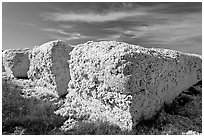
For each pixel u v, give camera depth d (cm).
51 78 1788
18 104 1262
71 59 1450
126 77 1044
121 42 1284
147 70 1145
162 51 1512
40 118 1112
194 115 1277
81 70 1338
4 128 989
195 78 1817
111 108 1142
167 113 1251
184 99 1449
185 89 1627
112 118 1123
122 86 1059
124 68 1051
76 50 1429
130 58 1067
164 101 1302
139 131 1026
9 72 2500
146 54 1159
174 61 1448
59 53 1798
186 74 1648
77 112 1243
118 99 1088
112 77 1105
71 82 1473
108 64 1127
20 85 1880
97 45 1301
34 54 2075
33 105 1302
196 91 1647
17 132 966
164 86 1308
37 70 2052
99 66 1188
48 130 1028
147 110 1135
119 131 1021
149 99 1152
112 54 1128
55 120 1120
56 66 1759
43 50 1905
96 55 1234
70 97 1444
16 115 1120
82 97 1350
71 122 1126
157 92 1226
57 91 1723
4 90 1457
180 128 1100
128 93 1048
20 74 2447
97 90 1220
